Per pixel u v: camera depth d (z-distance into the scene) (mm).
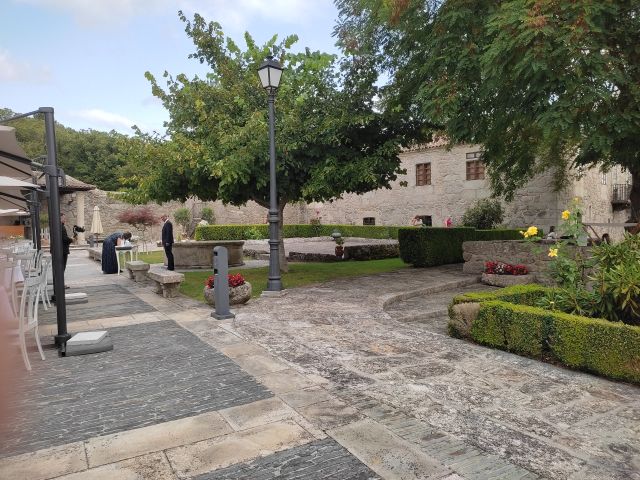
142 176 10406
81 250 23125
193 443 2895
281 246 11633
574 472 2562
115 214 28312
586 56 5797
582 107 6332
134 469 2607
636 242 5469
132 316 6832
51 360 4648
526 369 4379
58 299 5266
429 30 8391
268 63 7840
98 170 37469
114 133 10367
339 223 28250
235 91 10094
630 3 6086
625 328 4008
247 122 9109
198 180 9484
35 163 5246
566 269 5672
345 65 10281
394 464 2627
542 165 14062
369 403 3494
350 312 6781
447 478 2484
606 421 3256
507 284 9484
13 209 8930
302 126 9703
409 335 5547
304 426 3111
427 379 4043
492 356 4770
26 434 3016
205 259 13727
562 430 3098
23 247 7070
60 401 3582
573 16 5637
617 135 6477
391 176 10477
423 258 12531
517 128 9672
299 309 7016
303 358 4621
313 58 10438
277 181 9945
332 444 2863
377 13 8984
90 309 7473
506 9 6168
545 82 6234
